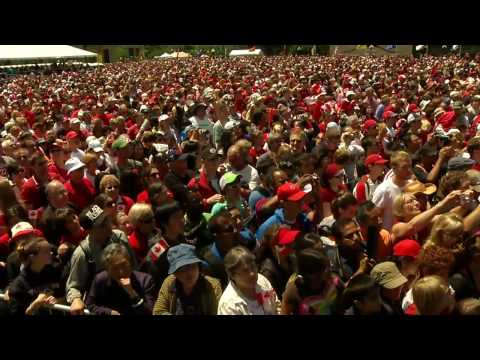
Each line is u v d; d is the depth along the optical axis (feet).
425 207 16.84
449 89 54.24
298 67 107.96
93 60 224.94
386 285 11.68
